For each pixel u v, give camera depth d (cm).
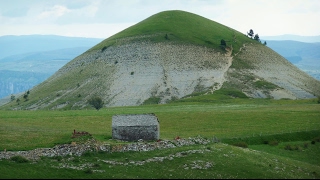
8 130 8669
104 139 8244
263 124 11362
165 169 6278
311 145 9375
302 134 10131
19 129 8912
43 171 5925
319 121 11700
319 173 6825
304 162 7781
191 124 11425
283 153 8644
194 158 6862
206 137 9200
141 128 8156
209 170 6284
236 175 6103
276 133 10069
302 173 6644
